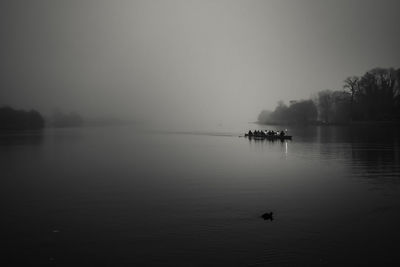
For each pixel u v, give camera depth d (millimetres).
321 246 29516
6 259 28078
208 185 54094
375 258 27297
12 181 58969
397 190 49000
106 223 36031
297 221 35750
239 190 50188
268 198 45281
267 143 138500
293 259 27312
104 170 70812
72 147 128125
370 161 78312
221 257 27812
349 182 55062
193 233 32812
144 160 87500
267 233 32500
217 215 38125
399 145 115500
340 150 103438
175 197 46438
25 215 39125
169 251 29031
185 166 75562
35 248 30062
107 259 27844
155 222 36094
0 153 106125
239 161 83062
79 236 32562
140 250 29328
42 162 84438
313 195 46625
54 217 38250
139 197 46656
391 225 34219
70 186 54312
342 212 38625
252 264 26641
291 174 63312
